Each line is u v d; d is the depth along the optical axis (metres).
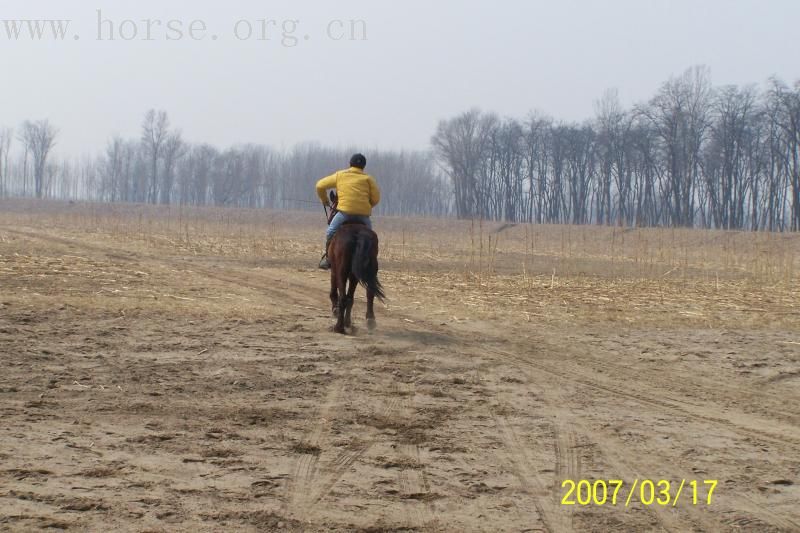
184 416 7.61
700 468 6.70
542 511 5.63
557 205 87.94
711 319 15.23
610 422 8.08
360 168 12.63
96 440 6.70
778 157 70.69
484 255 33.06
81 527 4.92
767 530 5.42
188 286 17.28
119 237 33.88
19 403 7.67
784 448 7.35
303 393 8.73
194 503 5.44
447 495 5.86
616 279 22.44
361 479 6.12
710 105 71.44
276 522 5.20
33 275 16.94
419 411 8.19
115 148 120.88
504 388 9.41
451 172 95.06
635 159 78.81
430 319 14.46
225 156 108.69
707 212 84.06
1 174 113.75
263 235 42.06
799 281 23.30
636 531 5.34
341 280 11.98
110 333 11.30
